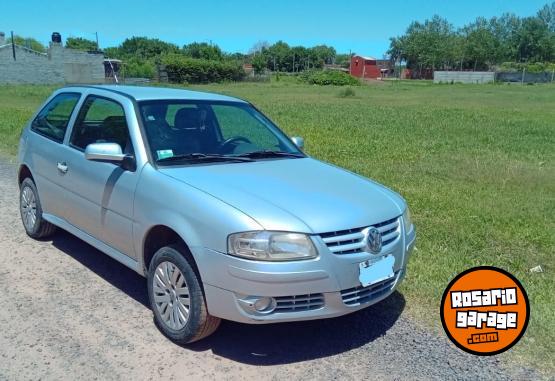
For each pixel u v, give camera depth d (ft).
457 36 349.20
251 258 10.80
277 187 12.52
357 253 11.48
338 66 418.10
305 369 11.60
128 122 14.47
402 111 78.84
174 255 12.07
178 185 12.37
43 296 14.58
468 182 29.81
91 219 15.12
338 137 46.50
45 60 164.76
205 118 15.85
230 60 238.68
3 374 11.01
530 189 28.48
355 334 13.17
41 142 17.89
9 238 19.13
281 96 122.52
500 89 183.21
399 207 13.20
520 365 11.99
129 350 12.05
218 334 12.95
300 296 11.10
